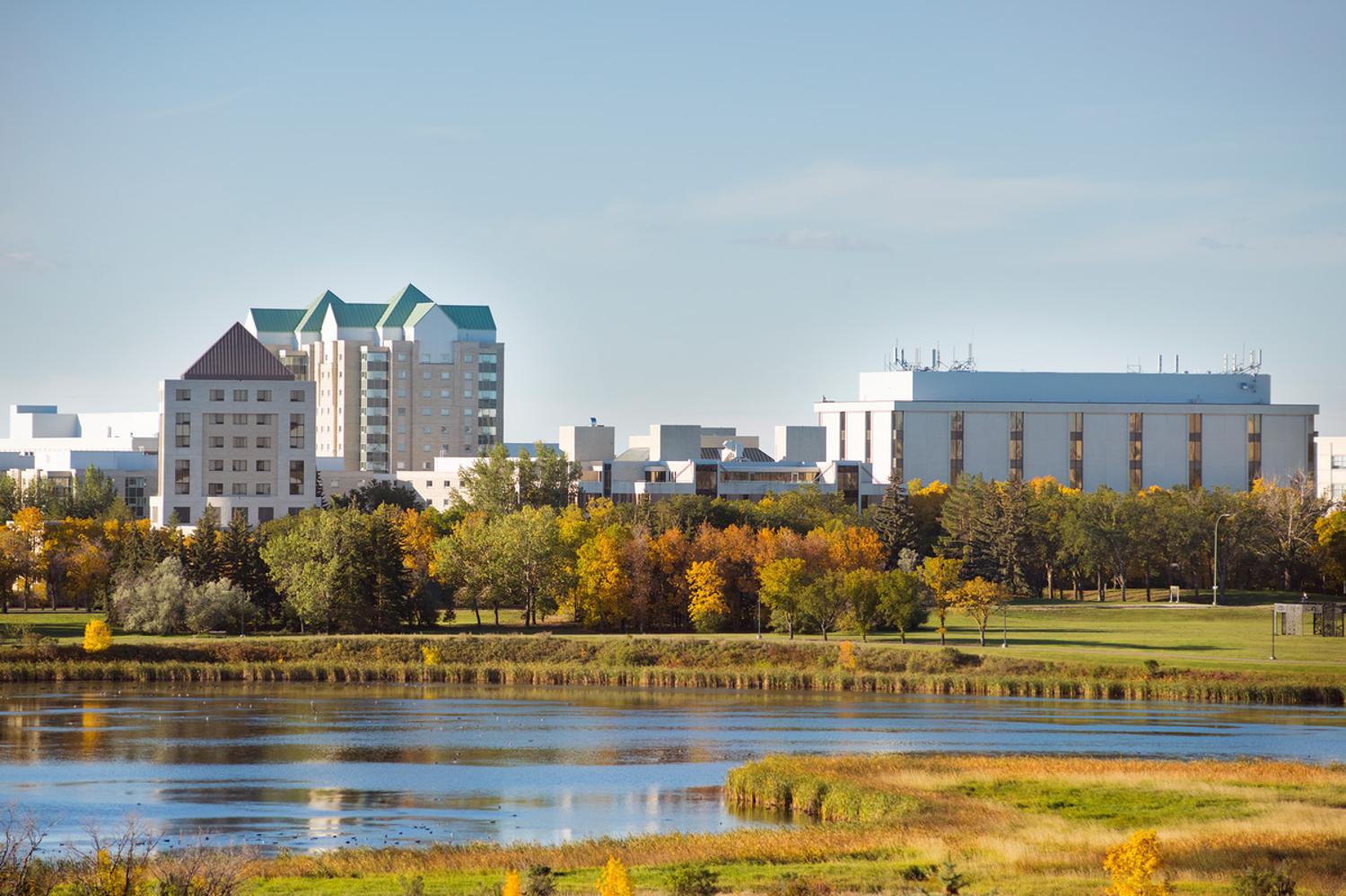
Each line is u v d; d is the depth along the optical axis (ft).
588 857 370.12
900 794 436.35
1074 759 498.69
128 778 510.58
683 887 319.88
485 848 385.91
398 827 437.17
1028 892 314.14
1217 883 326.03
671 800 473.26
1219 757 519.60
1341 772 466.70
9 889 293.43
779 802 463.42
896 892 318.65
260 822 444.55
